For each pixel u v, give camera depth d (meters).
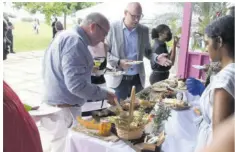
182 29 4.18
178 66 4.34
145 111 1.73
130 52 2.65
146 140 1.29
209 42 1.06
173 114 1.69
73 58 1.58
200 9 4.00
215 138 0.34
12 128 0.83
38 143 0.96
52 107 1.76
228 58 1.02
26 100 3.98
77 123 1.60
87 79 1.68
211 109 1.12
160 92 2.28
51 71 1.72
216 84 1.00
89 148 1.33
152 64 3.06
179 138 1.41
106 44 2.43
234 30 0.99
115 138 1.33
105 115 1.63
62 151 1.76
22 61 7.95
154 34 3.11
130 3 2.56
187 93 2.21
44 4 8.12
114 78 2.55
